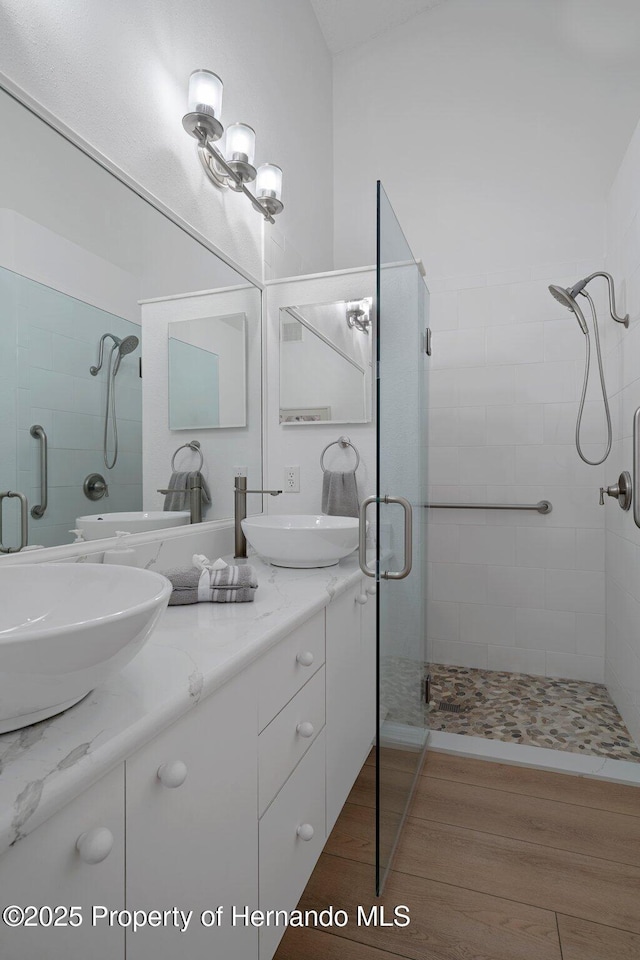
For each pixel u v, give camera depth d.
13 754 0.59
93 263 1.29
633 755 1.98
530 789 1.79
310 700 1.29
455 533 2.88
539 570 2.74
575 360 2.67
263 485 2.27
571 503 2.69
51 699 0.61
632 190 2.06
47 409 1.16
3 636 0.51
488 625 2.83
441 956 1.17
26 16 1.11
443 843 1.52
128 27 1.43
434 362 2.91
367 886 1.36
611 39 2.69
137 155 1.47
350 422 2.18
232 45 1.98
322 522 1.99
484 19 2.92
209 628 1.05
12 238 1.07
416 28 3.05
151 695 0.74
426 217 2.98
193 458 1.74
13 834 0.48
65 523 1.21
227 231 1.97
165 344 1.58
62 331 1.20
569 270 2.70
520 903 1.31
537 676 2.75
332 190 3.19
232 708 0.91
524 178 2.81
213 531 1.81
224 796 0.89
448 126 2.97
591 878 1.39
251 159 1.79
